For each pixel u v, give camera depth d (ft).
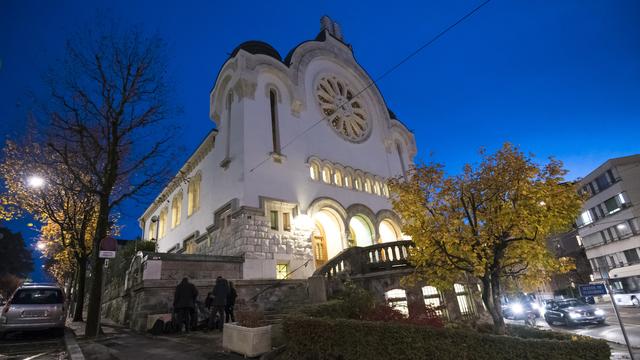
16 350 36.27
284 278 65.82
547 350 22.71
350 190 94.53
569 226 32.76
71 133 47.75
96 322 41.11
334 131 100.94
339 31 126.21
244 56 84.48
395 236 101.86
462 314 51.93
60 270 147.54
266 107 84.33
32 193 67.26
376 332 23.95
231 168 77.51
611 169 128.16
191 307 43.01
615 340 53.78
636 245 119.14
